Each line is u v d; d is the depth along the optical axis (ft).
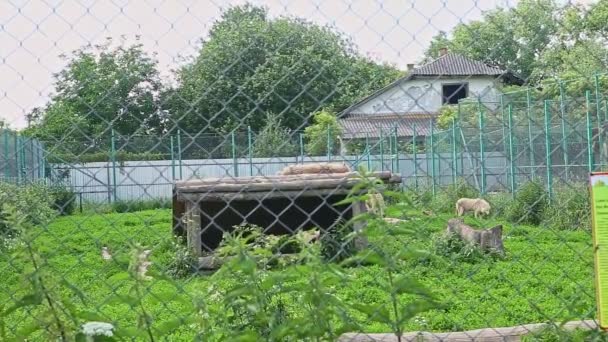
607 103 22.24
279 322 10.66
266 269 11.05
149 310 19.56
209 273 33.99
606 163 18.48
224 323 10.64
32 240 10.33
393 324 10.19
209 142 40.60
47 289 10.19
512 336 15.26
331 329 10.37
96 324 10.02
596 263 11.46
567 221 21.50
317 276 10.16
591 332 11.62
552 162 43.50
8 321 14.19
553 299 25.48
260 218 48.06
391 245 10.89
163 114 11.22
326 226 47.16
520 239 38.40
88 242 29.35
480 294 26.35
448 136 66.23
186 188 23.39
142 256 10.45
